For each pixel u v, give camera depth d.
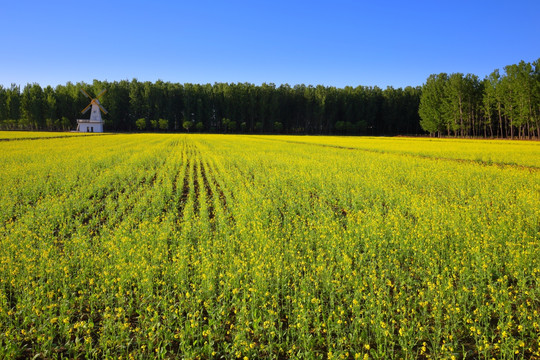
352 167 25.42
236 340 5.64
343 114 125.88
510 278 8.09
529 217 11.80
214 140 68.50
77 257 8.49
